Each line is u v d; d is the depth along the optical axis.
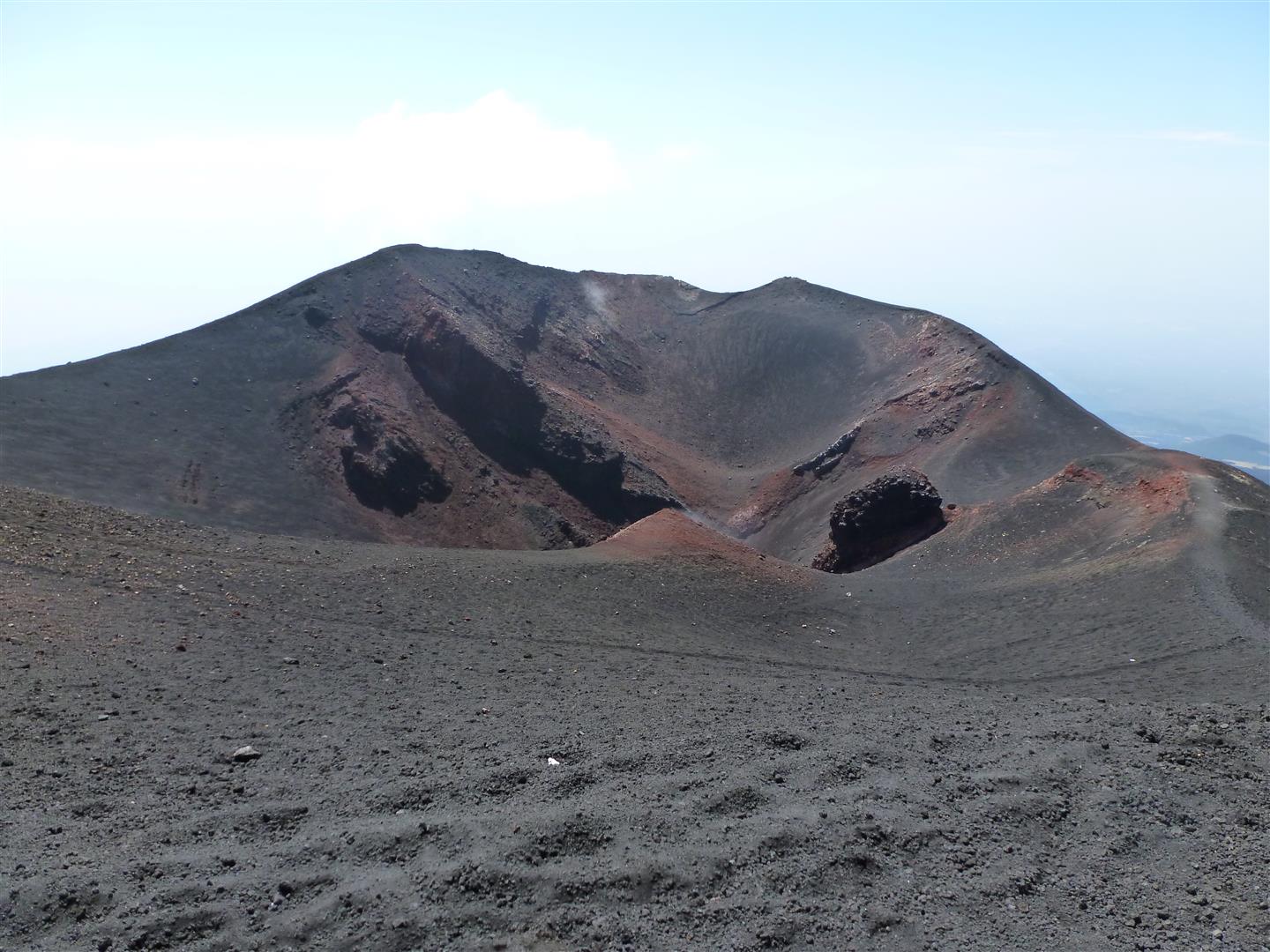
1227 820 6.84
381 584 20.47
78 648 12.42
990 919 5.51
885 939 5.32
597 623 20.47
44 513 20.08
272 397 55.03
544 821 6.46
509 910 5.52
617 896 5.65
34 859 6.21
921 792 7.24
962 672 19.83
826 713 11.25
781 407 73.75
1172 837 6.57
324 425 54.75
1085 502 35.22
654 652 18.44
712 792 7.11
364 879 5.81
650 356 80.88
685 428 73.31
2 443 40.53
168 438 47.84
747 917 5.46
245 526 43.44
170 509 41.44
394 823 6.63
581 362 75.62
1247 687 16.27
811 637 23.05
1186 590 23.95
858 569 40.41
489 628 18.48
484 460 58.59
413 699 11.89
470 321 68.12
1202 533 28.03
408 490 53.97
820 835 6.31
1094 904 5.70
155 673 11.90
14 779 7.85
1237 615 21.89
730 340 81.31
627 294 87.25
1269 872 6.04
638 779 7.68
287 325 61.34
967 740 8.99
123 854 6.34
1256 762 8.05
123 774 8.21
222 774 8.36
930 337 71.00
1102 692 16.64
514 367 63.19
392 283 68.25
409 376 61.66
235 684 11.85
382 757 8.88
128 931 5.30
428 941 5.24
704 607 23.83
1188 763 8.04
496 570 23.42
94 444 44.09
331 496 50.72
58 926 5.41
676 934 5.32
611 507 59.53
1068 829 6.67
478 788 7.57
